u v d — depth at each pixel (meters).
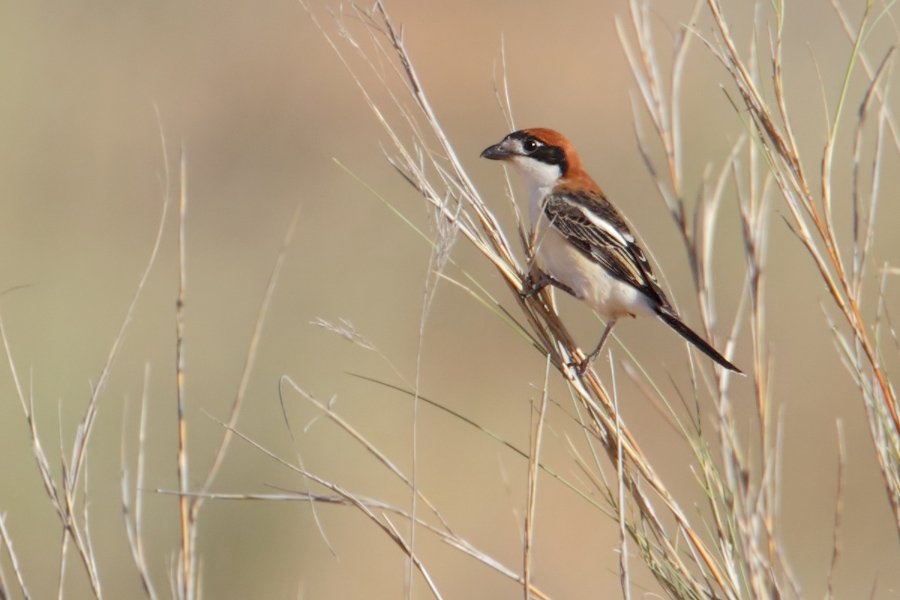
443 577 11.76
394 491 12.29
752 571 5.34
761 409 5.59
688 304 15.50
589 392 6.29
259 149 18.94
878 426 5.48
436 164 6.14
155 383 12.46
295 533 11.17
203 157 18.62
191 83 20.09
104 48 19.88
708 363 7.23
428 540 11.82
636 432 13.91
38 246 15.23
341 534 11.52
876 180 5.64
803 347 14.09
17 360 11.89
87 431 5.52
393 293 15.36
